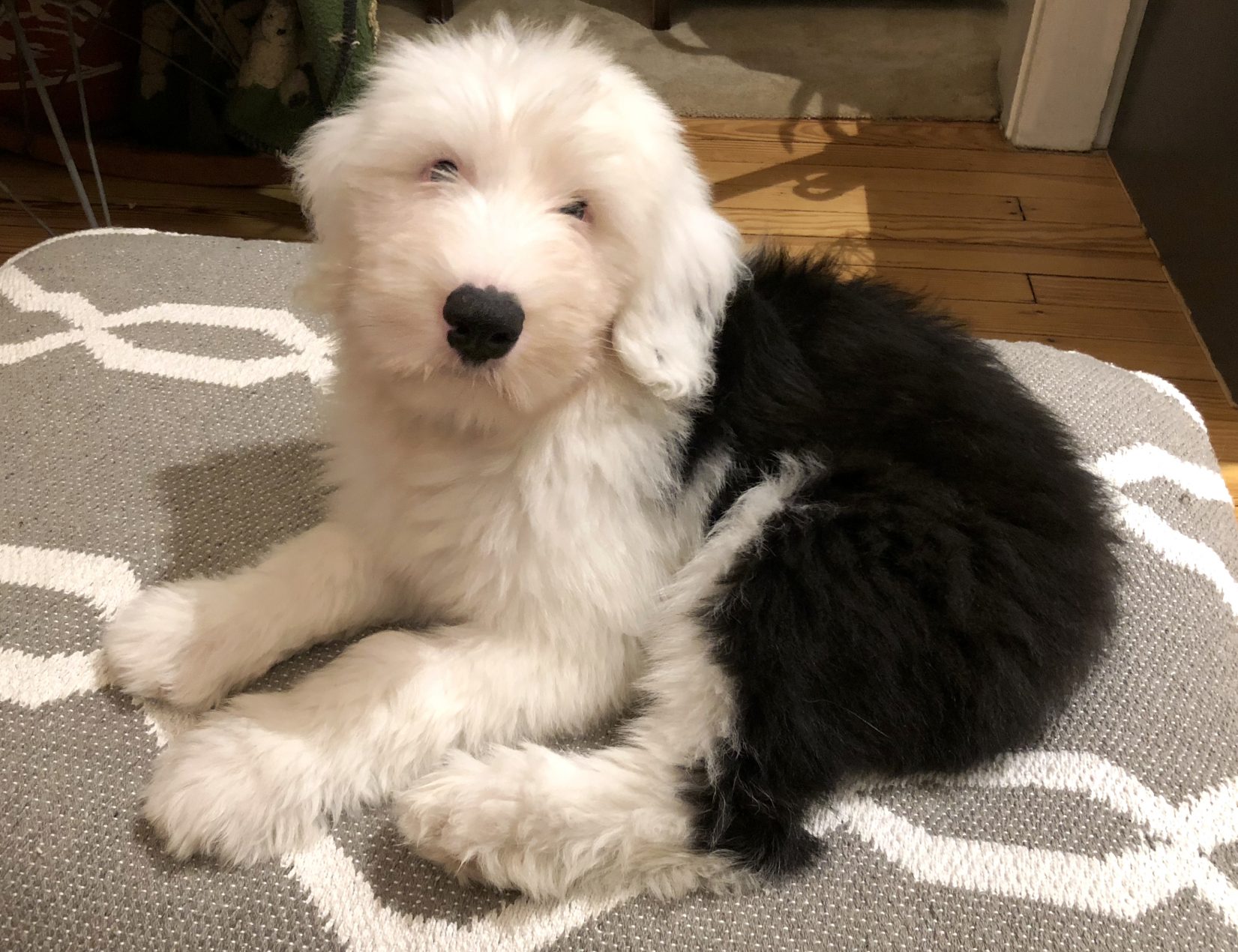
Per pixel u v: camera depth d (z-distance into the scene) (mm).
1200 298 2035
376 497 936
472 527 863
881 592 817
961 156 2553
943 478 877
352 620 975
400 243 754
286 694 881
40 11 2055
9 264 1457
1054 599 849
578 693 879
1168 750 930
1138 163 2383
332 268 864
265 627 926
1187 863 851
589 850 801
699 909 808
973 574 829
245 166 2279
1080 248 2260
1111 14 2371
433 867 827
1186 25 2164
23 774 859
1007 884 829
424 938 789
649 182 811
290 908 799
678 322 850
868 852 845
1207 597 1072
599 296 798
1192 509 1183
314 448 1188
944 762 854
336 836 840
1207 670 999
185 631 912
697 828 808
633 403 862
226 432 1205
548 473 839
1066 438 1029
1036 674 834
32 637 962
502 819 796
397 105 796
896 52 2930
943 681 817
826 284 1014
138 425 1200
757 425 896
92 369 1269
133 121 2312
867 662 810
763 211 2316
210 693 911
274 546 1050
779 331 938
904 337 964
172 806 812
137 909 795
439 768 846
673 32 2986
